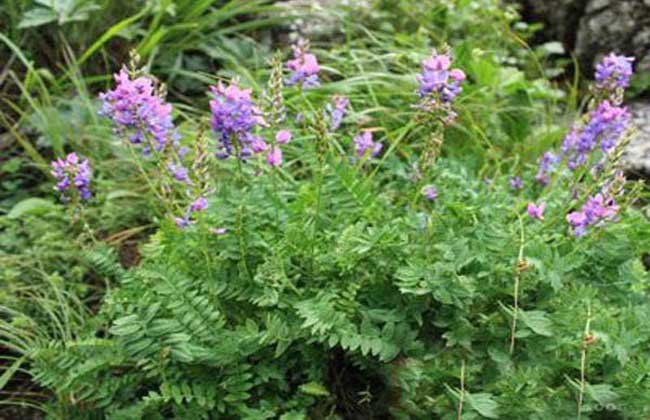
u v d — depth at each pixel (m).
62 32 1.62
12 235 1.38
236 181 1.22
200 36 1.66
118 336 1.12
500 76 1.62
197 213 1.09
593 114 1.23
